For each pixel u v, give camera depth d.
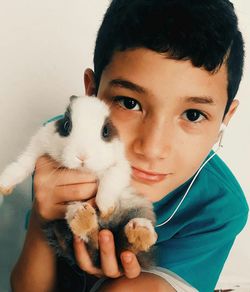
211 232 0.30
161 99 0.24
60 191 0.23
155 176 0.25
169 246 0.29
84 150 0.20
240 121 0.42
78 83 0.41
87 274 0.26
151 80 0.23
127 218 0.22
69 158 0.21
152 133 0.24
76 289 0.27
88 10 0.39
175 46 0.23
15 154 0.40
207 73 0.24
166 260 0.28
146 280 0.22
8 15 0.39
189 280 0.28
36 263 0.26
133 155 0.25
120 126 0.25
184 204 0.31
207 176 0.33
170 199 0.30
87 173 0.23
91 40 0.40
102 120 0.22
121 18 0.26
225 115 0.28
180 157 0.25
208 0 0.25
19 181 0.24
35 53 0.40
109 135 0.22
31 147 0.24
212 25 0.24
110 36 0.26
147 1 0.25
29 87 0.40
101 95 0.26
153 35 0.23
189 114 0.25
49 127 0.24
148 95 0.24
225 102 0.26
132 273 0.21
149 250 0.23
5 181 0.24
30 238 0.27
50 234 0.25
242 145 0.43
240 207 0.32
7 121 0.40
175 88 0.23
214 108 0.25
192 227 0.30
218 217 0.31
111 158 0.22
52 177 0.23
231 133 0.43
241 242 0.43
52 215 0.23
